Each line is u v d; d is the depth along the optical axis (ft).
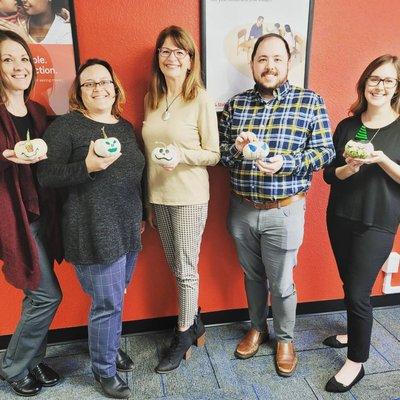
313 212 6.17
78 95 4.28
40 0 4.58
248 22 5.09
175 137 4.62
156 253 5.97
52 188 4.40
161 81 4.78
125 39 4.99
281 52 4.38
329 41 5.40
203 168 4.89
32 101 4.49
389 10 5.39
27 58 4.04
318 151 4.51
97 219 4.07
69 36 4.77
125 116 5.31
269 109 4.62
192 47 4.49
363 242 4.62
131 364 5.47
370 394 4.92
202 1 4.91
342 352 5.73
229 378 5.25
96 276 4.29
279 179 4.57
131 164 4.30
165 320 6.36
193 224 4.91
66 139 4.01
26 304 4.73
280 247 4.86
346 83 5.63
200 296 6.33
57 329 6.06
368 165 4.51
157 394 4.99
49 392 5.09
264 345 5.93
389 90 4.27
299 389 5.03
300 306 6.68
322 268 6.52
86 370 5.49
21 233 4.20
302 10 5.15
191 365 5.51
